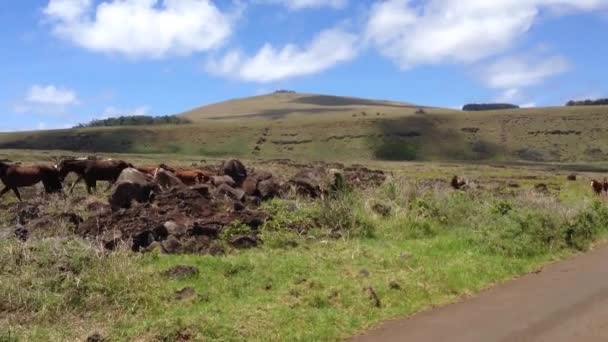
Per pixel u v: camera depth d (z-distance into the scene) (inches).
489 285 431.8
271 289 376.8
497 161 5147.6
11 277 341.4
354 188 713.6
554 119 5895.7
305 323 323.9
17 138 5492.1
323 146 5536.4
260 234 505.0
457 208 663.1
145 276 365.4
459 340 309.4
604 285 425.1
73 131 5703.7
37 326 305.4
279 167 1632.6
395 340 311.6
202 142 5585.6
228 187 627.5
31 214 540.7
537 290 414.9
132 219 496.4
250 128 5920.3
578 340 307.4
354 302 359.9
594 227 657.0
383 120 5974.4
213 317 316.5
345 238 531.5
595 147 5383.9
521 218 584.4
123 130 5748.0
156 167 732.0
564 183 1786.4
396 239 553.9
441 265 457.7
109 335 293.6
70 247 378.0
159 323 301.7
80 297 335.6
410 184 721.6
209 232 486.9
